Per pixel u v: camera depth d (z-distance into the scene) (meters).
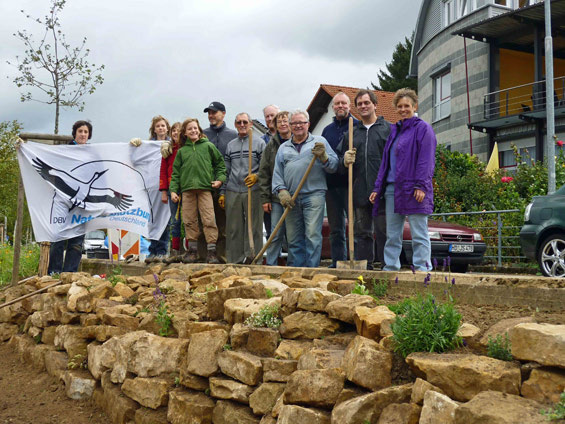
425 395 2.80
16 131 24.77
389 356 3.27
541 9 19.36
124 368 5.07
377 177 6.31
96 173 8.92
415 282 4.77
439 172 18.31
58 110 16.19
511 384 2.75
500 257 13.08
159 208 9.00
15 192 24.89
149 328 5.28
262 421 3.70
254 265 6.52
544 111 19.58
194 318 5.05
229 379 4.13
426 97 26.02
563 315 3.71
